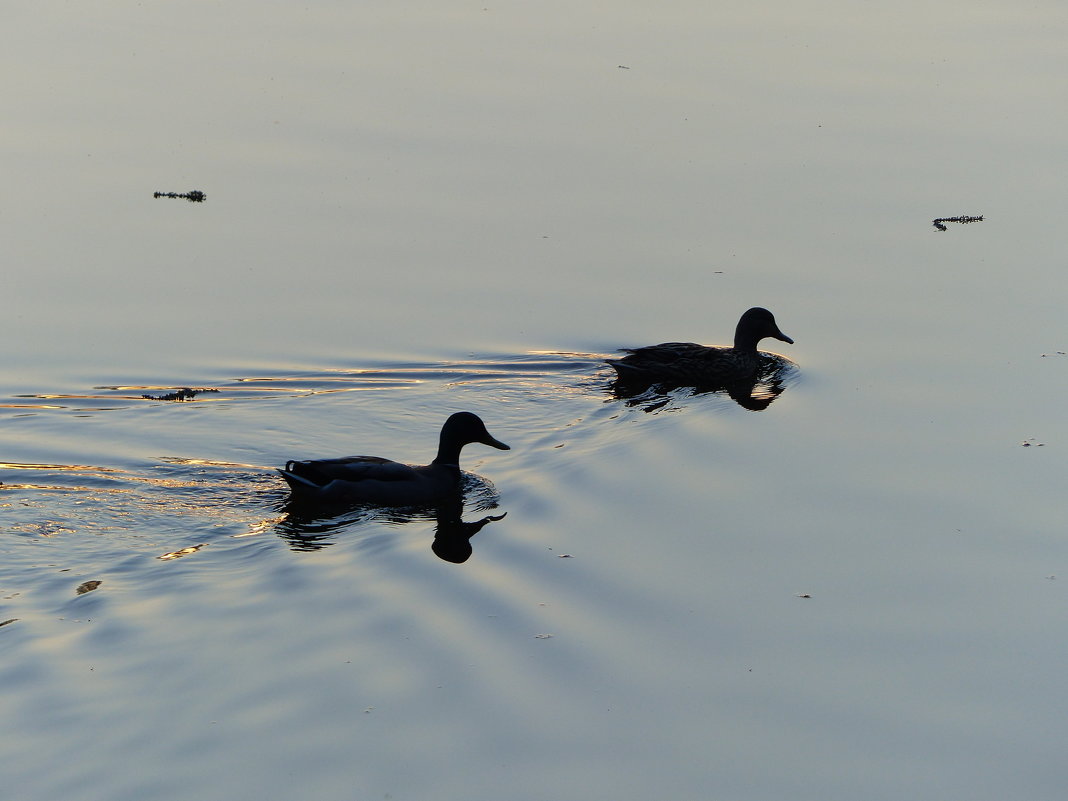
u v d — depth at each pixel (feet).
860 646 39.06
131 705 35.09
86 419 56.29
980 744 34.45
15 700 35.09
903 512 47.70
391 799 31.71
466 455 54.65
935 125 96.07
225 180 84.58
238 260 72.69
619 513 48.37
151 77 106.73
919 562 44.01
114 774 32.27
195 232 76.28
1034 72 109.40
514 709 35.58
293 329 65.10
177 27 123.44
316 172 86.07
